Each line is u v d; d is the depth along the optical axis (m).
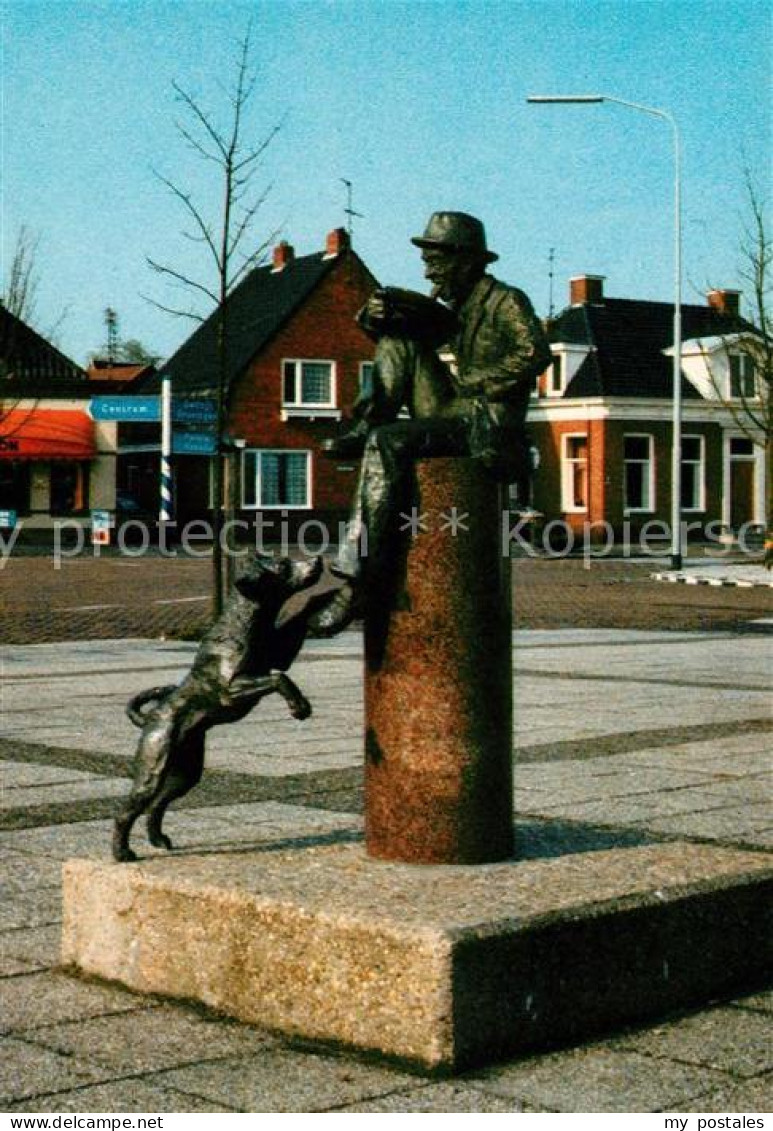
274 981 5.24
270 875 5.68
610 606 29.58
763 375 46.56
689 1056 5.02
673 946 5.52
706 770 10.34
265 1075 4.82
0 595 31.72
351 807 8.99
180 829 8.23
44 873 7.34
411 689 5.92
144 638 22.45
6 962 6.01
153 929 5.61
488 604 5.93
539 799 9.16
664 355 64.50
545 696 14.84
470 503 5.89
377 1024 4.97
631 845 6.36
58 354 60.91
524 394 6.04
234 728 12.76
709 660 18.86
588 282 65.25
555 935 5.11
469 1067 4.88
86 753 11.22
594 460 61.62
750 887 5.83
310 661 18.69
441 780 5.89
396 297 6.04
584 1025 5.20
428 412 6.12
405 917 5.03
